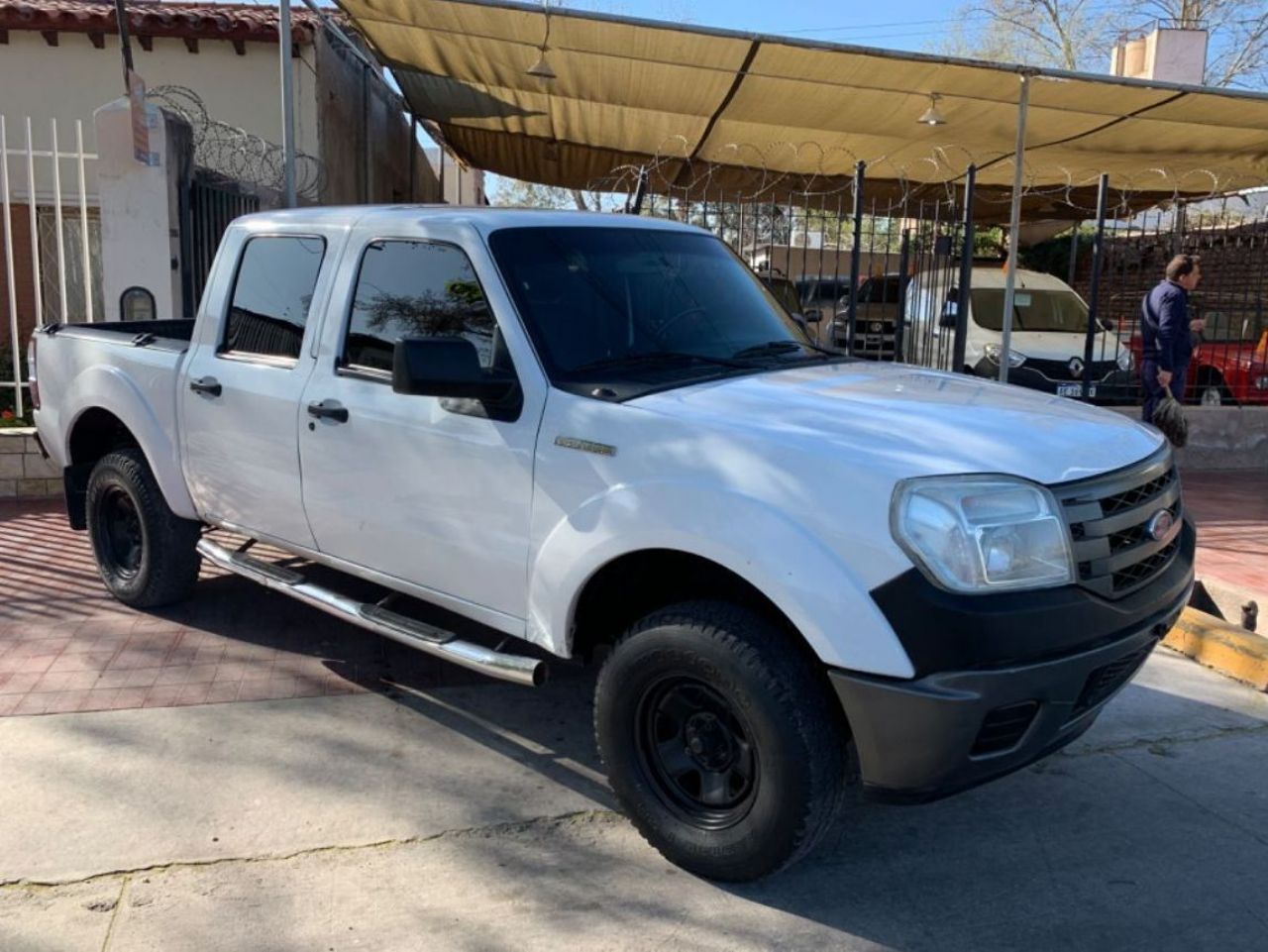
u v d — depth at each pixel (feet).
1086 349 34.65
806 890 11.27
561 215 14.42
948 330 38.73
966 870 11.75
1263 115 34.83
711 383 12.30
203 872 11.23
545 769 13.79
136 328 20.90
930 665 9.52
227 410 15.89
